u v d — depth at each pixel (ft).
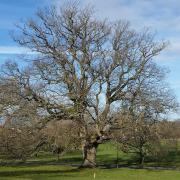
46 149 169.68
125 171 173.88
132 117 167.73
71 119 168.76
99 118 172.35
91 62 173.99
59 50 171.94
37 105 163.32
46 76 168.35
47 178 138.51
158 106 169.68
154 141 180.86
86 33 175.63
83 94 168.55
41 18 175.01
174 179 146.92
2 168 186.91
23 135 160.15
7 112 158.30
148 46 199.82
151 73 175.52
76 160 247.50
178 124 200.75
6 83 163.63
